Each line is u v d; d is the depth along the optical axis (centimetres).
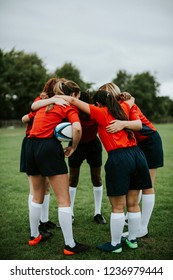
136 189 373
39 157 362
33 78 5706
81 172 885
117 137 366
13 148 1521
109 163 362
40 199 386
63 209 363
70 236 368
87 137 464
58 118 372
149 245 392
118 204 365
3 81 5500
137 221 376
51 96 412
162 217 494
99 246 379
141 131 418
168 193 639
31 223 389
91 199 605
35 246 391
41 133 369
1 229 447
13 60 6016
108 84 411
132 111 398
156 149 422
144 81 7969
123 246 391
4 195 634
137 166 367
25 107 5822
